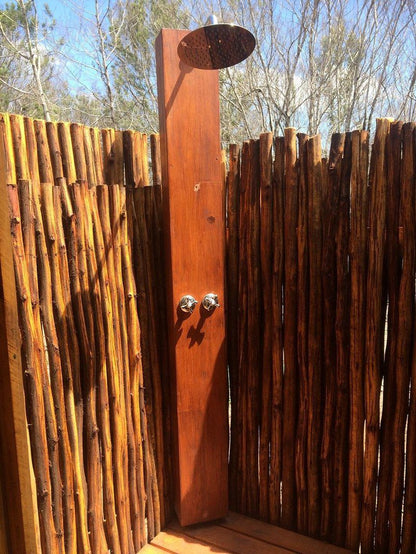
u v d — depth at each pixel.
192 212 2.18
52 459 1.78
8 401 0.88
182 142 2.13
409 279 1.87
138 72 7.45
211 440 2.35
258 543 2.26
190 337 2.25
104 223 2.00
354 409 2.07
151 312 2.26
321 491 2.25
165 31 2.06
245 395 2.40
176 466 2.38
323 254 2.08
